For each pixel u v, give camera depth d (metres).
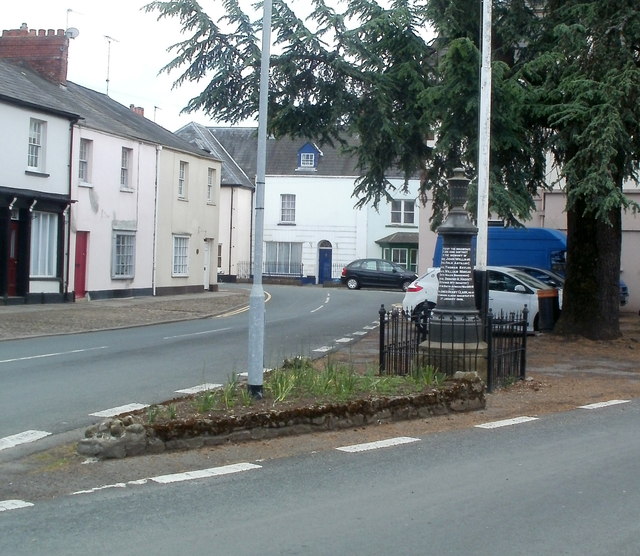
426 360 12.13
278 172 54.09
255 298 9.77
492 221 25.59
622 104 15.13
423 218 31.72
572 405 11.34
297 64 17.27
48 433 9.11
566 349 16.92
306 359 12.50
